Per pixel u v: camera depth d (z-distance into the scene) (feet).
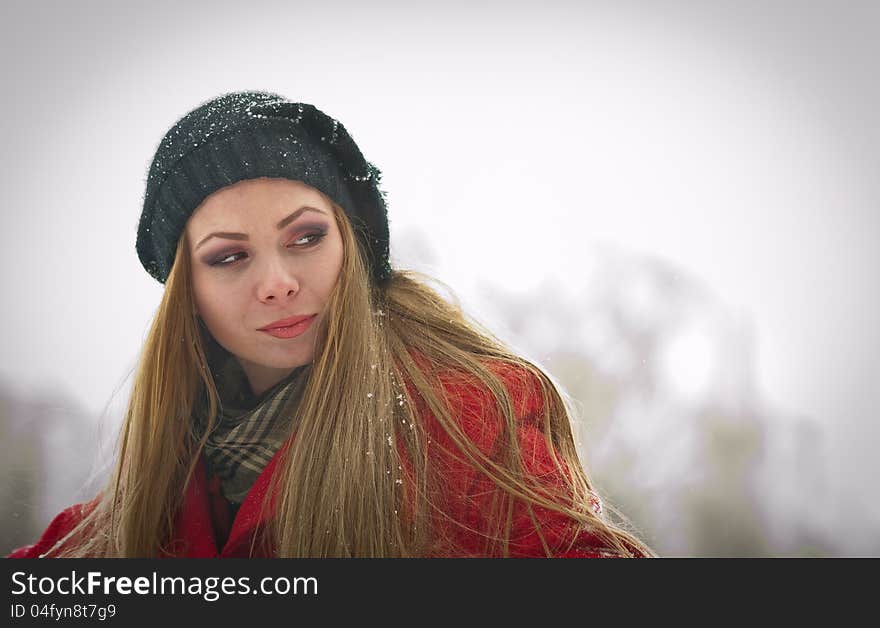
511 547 8.32
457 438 8.44
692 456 24.84
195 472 8.93
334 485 8.03
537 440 8.79
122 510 8.84
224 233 7.98
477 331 10.06
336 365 8.21
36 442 16.08
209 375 8.74
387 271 9.56
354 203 9.05
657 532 22.97
